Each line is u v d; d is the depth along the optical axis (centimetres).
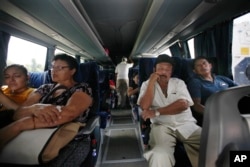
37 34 344
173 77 230
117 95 662
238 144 60
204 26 334
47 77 262
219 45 298
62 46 479
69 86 184
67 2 243
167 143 170
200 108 211
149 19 361
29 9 248
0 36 260
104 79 405
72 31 370
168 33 429
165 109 178
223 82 247
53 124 138
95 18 531
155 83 201
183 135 170
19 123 134
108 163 262
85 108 160
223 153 59
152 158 156
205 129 62
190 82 229
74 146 150
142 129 226
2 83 254
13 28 282
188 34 403
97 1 401
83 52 648
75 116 150
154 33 445
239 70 272
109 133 390
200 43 368
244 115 63
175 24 358
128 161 268
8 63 283
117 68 667
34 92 191
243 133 60
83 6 431
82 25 348
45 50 423
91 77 236
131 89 464
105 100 362
